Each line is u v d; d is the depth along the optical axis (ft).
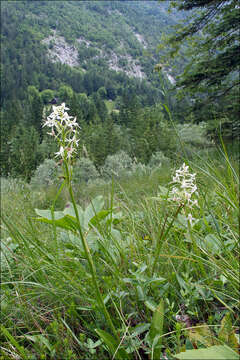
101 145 75.46
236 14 25.44
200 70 30.32
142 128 108.27
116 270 5.40
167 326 4.58
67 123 3.84
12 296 5.84
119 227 9.11
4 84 361.10
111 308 5.07
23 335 4.55
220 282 4.90
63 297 5.48
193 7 29.27
